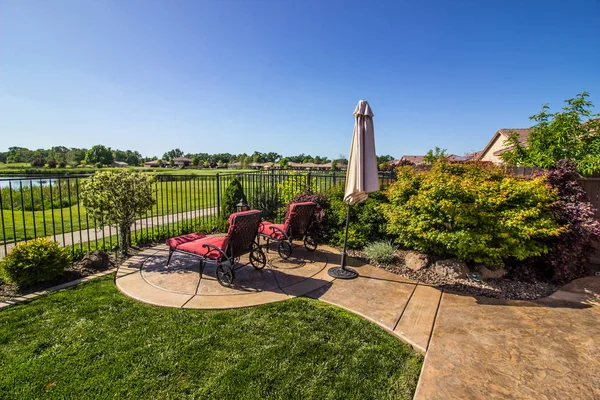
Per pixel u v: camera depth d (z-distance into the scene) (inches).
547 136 249.0
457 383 86.4
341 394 80.8
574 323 122.5
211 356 96.1
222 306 132.0
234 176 322.7
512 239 157.6
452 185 166.9
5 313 123.1
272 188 345.1
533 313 131.5
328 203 254.5
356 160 167.0
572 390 84.0
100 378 84.8
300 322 119.5
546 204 164.4
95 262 177.5
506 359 98.1
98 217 188.4
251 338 107.3
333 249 228.5
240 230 153.4
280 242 206.5
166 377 85.7
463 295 149.6
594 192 202.1
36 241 156.4
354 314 127.9
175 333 109.6
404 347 104.6
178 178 283.4
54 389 80.2
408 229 179.6
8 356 94.3
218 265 155.9
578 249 168.4
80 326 113.6
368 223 224.1
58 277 159.3
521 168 229.8
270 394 79.8
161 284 156.0
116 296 141.1
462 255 169.2
